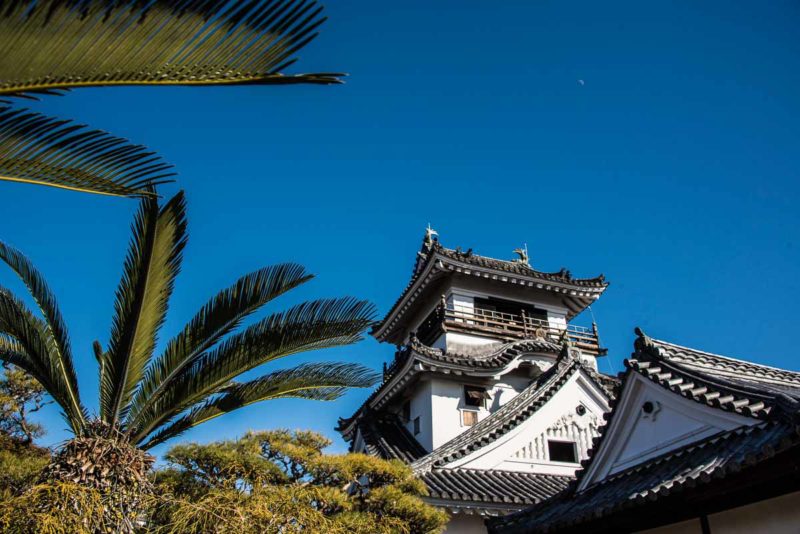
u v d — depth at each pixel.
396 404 26.19
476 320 26.33
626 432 12.04
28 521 7.51
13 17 4.06
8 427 17.53
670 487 9.23
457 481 17.39
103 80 4.45
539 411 20.53
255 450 11.30
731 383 10.09
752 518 8.80
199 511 8.80
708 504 9.42
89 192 5.41
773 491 8.45
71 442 8.62
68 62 4.33
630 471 11.48
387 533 10.46
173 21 4.25
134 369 9.66
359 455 12.04
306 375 10.41
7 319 8.69
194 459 10.52
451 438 22.64
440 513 11.56
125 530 8.27
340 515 10.22
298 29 4.25
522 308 28.17
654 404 11.46
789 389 11.69
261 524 9.16
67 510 7.75
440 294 27.94
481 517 16.70
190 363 9.58
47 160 5.17
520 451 19.59
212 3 4.21
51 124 5.02
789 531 8.20
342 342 9.95
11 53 4.17
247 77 4.32
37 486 7.91
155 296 9.60
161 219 9.33
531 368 25.03
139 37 4.31
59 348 9.36
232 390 10.16
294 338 9.58
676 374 11.22
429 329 27.19
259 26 4.24
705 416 10.29
